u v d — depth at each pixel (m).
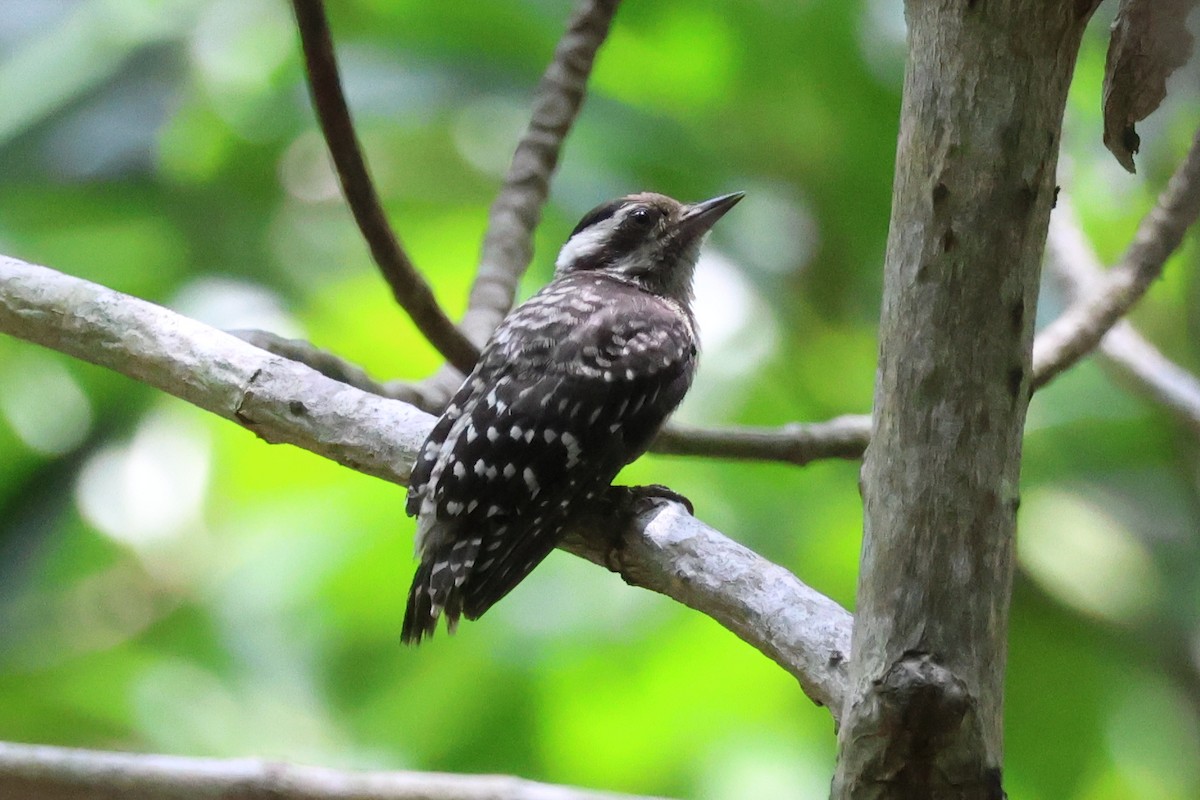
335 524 11.52
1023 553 12.01
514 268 8.88
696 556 5.60
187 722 11.12
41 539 11.68
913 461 4.16
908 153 4.22
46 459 11.87
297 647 11.49
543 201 9.15
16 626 11.55
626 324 7.54
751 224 12.74
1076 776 11.53
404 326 11.80
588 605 11.17
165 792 6.34
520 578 6.81
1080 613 11.86
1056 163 4.20
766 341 12.59
